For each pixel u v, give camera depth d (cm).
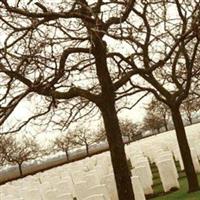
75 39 991
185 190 1638
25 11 870
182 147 1561
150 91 1469
